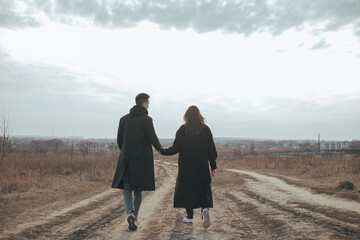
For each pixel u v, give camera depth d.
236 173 18.33
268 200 7.37
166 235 3.93
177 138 4.52
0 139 14.73
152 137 4.19
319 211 5.58
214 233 4.10
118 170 4.23
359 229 4.13
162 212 6.05
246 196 8.36
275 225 4.59
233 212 6.05
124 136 4.28
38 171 12.54
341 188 9.16
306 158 27.31
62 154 22.31
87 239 3.79
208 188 4.46
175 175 18.03
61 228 4.46
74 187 9.66
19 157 16.98
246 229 4.45
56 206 6.40
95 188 10.05
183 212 5.99
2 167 11.66
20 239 3.76
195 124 4.51
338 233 3.94
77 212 5.79
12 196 7.29
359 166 15.18
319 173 15.55
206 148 4.54
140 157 4.16
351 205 6.29
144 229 4.35
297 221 4.72
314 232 4.01
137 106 4.39
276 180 13.75
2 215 5.17
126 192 4.18
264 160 29.14
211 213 5.89
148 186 4.12
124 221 5.01
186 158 4.49
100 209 6.25
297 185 11.29
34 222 4.76
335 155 31.77
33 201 6.83
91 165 17.86
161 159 58.62
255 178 14.92
